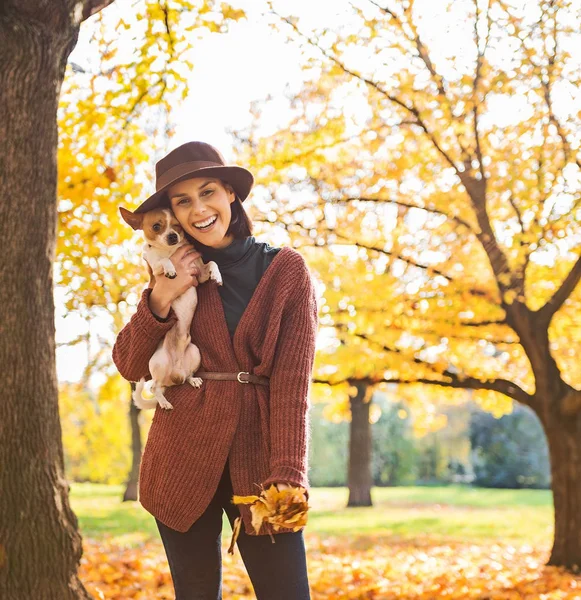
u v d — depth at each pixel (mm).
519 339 9000
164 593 6367
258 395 2131
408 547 12414
